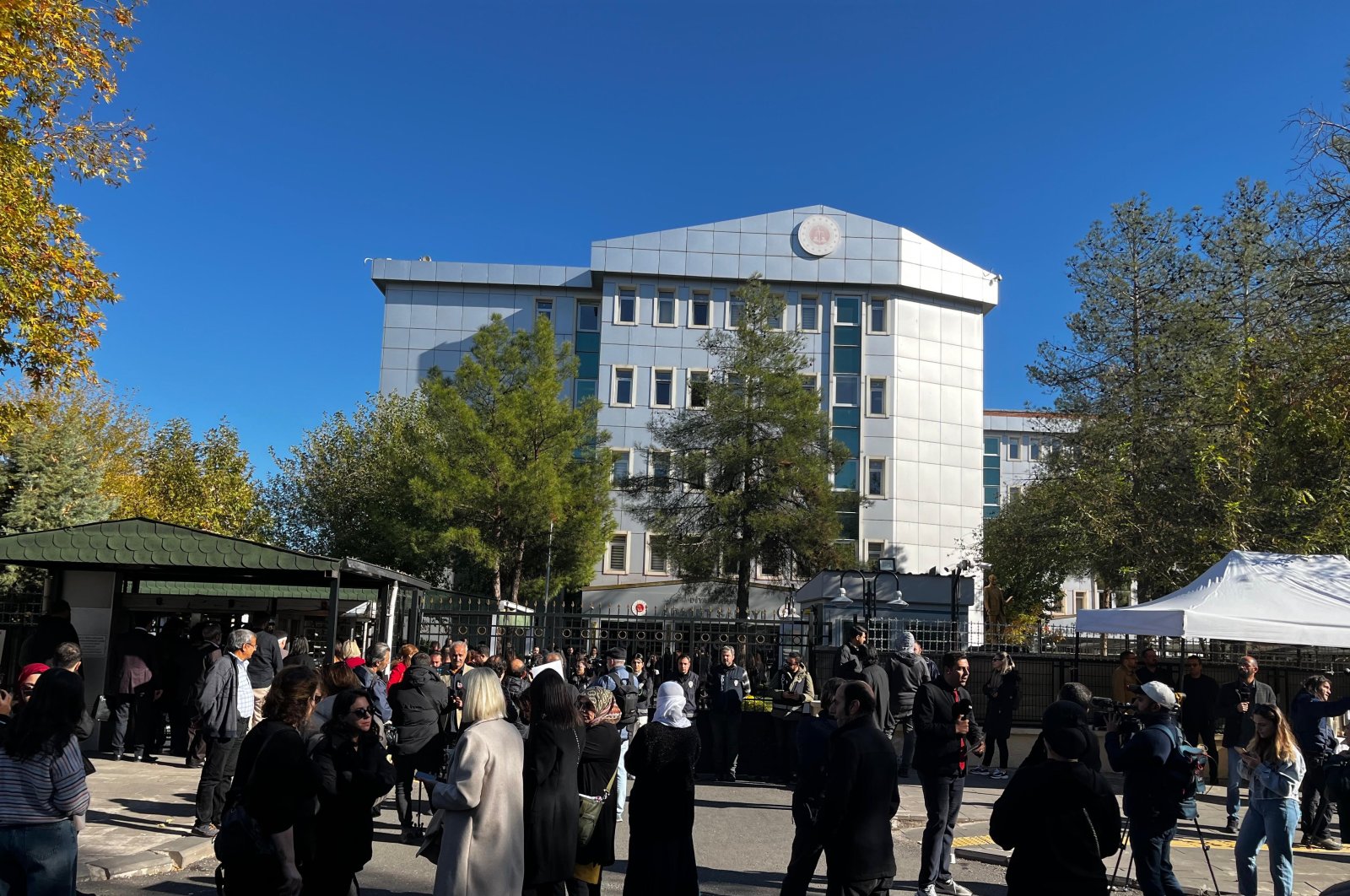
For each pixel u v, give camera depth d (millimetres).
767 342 40125
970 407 56938
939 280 56594
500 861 5695
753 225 55625
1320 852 11164
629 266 54781
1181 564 24531
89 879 8023
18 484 25953
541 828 6156
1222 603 14250
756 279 41562
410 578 16719
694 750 6875
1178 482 24828
